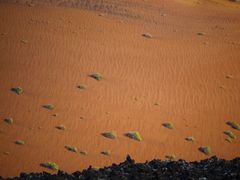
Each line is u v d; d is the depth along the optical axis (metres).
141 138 71.31
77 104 77.19
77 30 107.44
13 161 61.25
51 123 71.06
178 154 69.38
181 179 42.28
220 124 79.38
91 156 65.19
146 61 96.12
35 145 65.50
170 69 94.50
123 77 88.06
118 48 100.56
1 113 71.50
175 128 75.62
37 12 115.69
